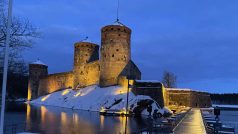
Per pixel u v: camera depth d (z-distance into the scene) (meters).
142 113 64.19
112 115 63.78
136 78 88.12
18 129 36.22
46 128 39.00
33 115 58.72
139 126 42.62
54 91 117.81
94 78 97.69
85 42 103.62
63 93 105.44
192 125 33.88
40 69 129.88
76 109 80.88
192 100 84.06
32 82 128.12
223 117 89.31
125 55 86.06
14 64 24.83
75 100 88.44
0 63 22.53
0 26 20.36
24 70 28.89
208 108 85.88
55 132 35.34
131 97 71.00
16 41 21.41
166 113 64.50
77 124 44.84
